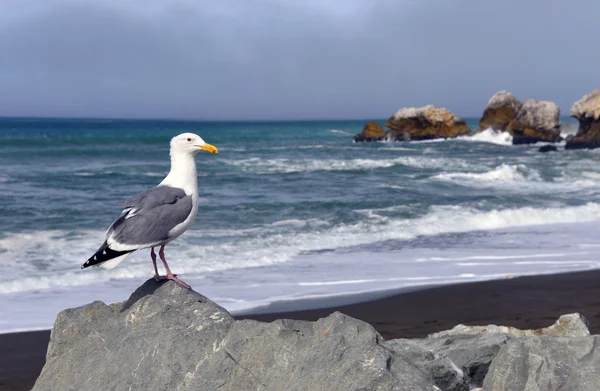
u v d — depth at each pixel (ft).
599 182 97.91
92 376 17.46
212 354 16.38
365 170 110.52
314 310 37.04
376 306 38.04
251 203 70.74
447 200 75.87
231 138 261.65
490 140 214.07
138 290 19.01
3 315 35.45
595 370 18.16
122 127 472.85
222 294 39.68
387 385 13.47
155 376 16.38
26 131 347.97
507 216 64.75
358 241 55.06
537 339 19.39
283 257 48.88
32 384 27.73
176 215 19.01
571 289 41.75
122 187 85.51
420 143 207.51
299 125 616.80
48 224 57.98
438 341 25.77
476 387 22.94
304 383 14.49
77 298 38.37
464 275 44.86
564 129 239.09
